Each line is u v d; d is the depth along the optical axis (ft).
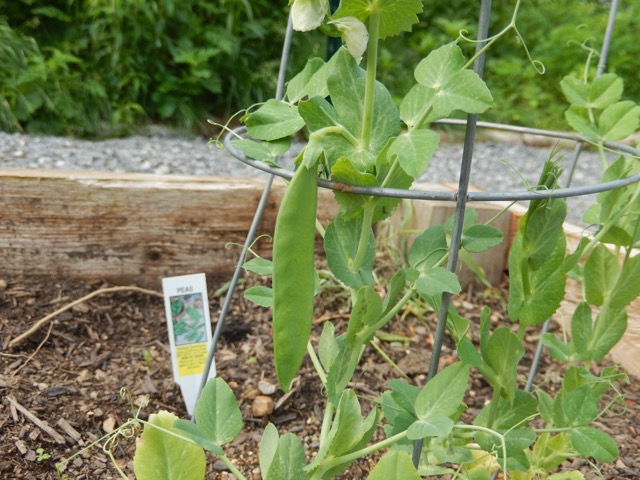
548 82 19.57
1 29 15.16
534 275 3.91
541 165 15.48
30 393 5.56
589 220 4.60
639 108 4.47
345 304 7.27
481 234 3.75
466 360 3.47
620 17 20.04
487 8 3.14
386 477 3.22
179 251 7.30
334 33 3.35
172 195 7.09
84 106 15.14
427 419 3.42
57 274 7.07
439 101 3.19
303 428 5.62
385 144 3.34
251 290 4.16
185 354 5.57
